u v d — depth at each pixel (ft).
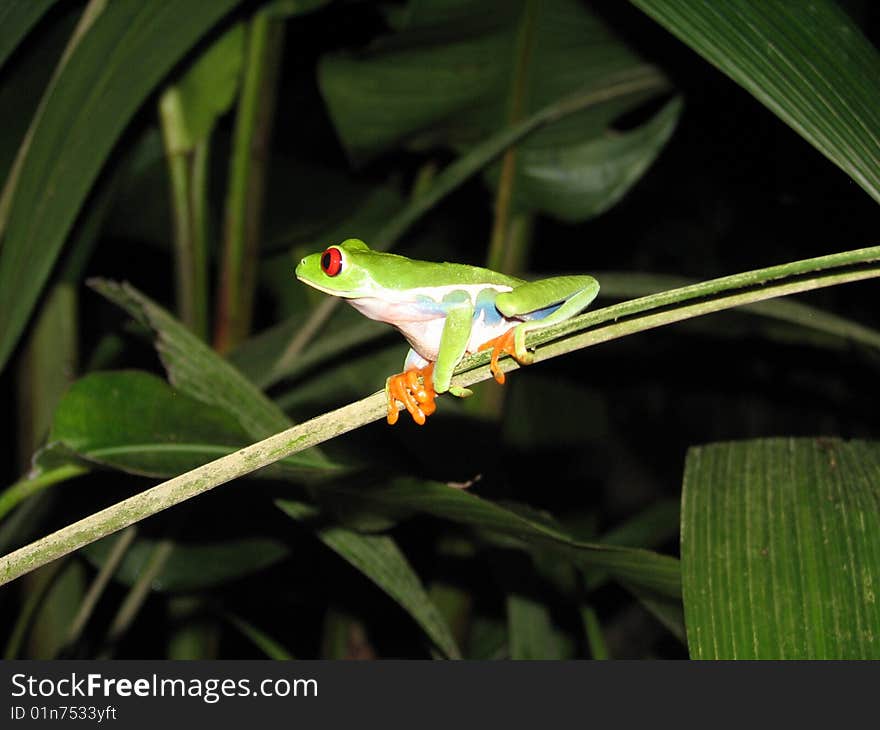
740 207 4.27
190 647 3.16
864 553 2.39
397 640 3.85
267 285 3.75
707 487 2.47
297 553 3.66
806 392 4.69
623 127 4.01
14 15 2.79
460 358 2.44
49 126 2.69
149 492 2.34
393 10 3.32
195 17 2.73
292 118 3.69
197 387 2.62
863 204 3.22
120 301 2.65
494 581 3.63
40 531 3.08
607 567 2.54
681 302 2.35
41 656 3.05
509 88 3.14
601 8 3.03
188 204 3.10
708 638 2.39
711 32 2.42
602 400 4.42
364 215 3.69
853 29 2.41
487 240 4.16
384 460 3.07
